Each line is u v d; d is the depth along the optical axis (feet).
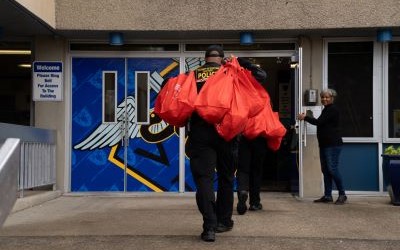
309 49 30.76
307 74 30.71
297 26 28.91
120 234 19.39
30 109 31.81
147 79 31.60
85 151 31.42
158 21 29.04
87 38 31.17
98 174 31.35
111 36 29.89
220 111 17.16
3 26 28.12
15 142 8.00
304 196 30.12
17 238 18.81
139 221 22.09
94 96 31.53
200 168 17.95
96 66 31.60
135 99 31.53
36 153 27.55
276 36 30.89
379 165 30.48
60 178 30.78
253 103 18.33
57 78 30.45
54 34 30.14
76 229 20.43
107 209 25.43
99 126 31.45
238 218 22.68
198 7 29.07
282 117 32.96
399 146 30.45
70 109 31.42
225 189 19.21
